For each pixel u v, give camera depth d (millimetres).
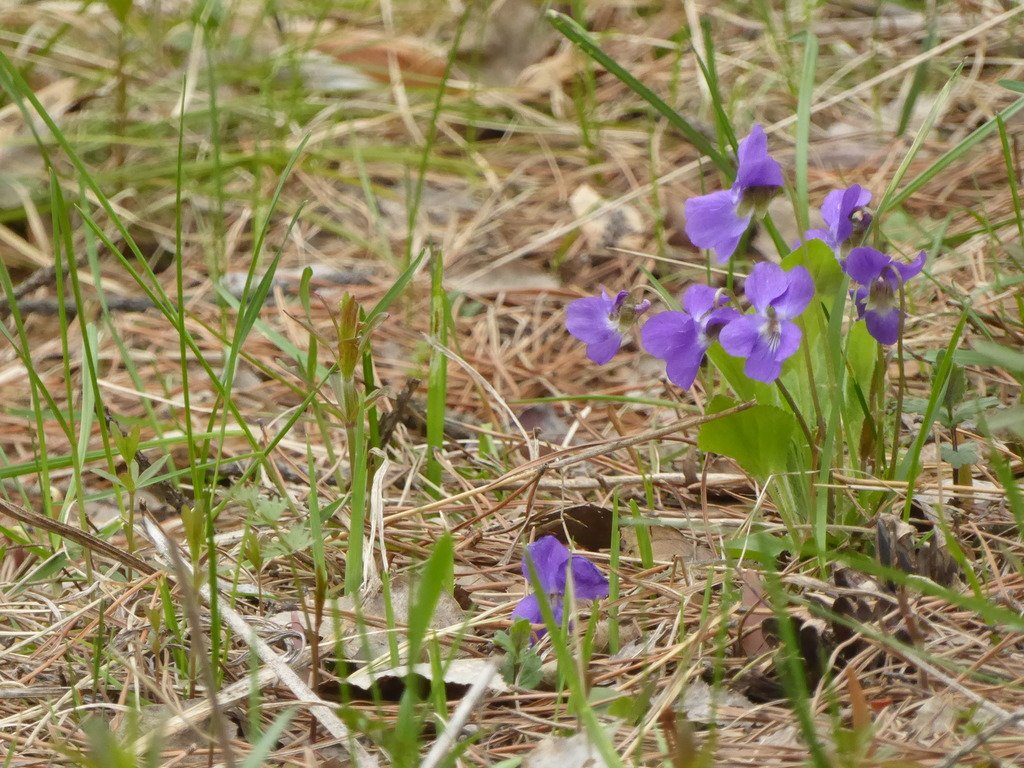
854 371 1187
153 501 1275
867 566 1102
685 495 1223
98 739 1059
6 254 1439
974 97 1532
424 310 1400
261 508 1131
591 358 1173
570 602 1110
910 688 1105
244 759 1105
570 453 1225
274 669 1114
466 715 1074
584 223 1434
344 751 1105
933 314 1292
